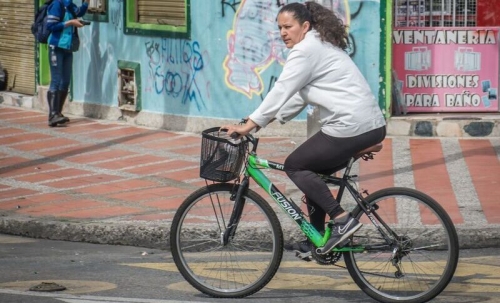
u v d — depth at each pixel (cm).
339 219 1084
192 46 2272
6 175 1905
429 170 1831
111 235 1484
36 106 2716
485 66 2177
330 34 1076
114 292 1157
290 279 1227
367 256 1098
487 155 1948
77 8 2406
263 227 1139
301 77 1066
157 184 1802
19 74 2828
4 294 1147
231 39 2209
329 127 1077
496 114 2173
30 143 2223
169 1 2334
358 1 2103
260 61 2183
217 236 1151
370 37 2109
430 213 1087
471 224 1434
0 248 1454
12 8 2816
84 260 1360
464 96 2184
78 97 2603
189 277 1146
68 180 1850
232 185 1144
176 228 1151
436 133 2120
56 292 1159
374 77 2122
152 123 2380
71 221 1527
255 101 2202
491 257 1345
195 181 1822
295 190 1655
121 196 1709
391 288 1095
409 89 2181
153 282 1216
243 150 1103
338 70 1070
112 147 2159
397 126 2131
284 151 2044
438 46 2173
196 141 2206
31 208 1633
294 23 1085
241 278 1135
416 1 2162
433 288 1080
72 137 2286
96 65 2531
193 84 2283
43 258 1376
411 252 1088
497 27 2166
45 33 2381
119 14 2434
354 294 1145
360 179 1766
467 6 2164
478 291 1143
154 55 2361
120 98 2459
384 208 1104
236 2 2192
